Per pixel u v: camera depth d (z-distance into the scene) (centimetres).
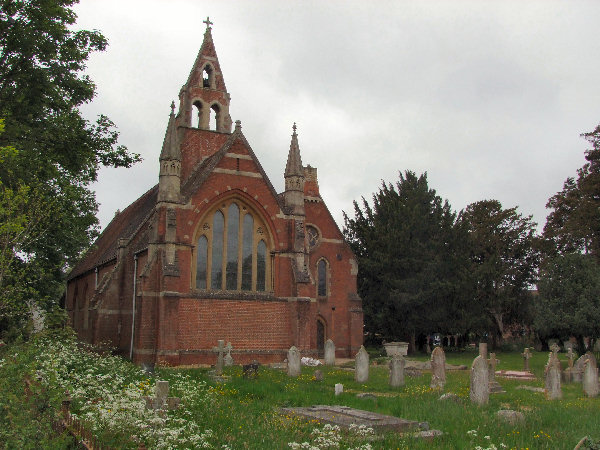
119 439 1132
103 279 4834
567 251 5706
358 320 5356
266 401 2109
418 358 5162
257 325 4247
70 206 3259
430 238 5725
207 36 5203
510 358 5309
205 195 4250
